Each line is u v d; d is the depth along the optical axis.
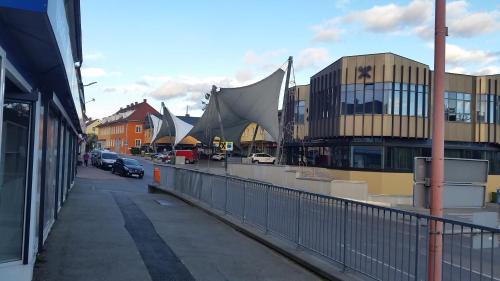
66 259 8.24
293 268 8.38
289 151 52.22
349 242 7.69
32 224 6.32
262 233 10.99
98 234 10.77
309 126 45.91
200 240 10.63
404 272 6.48
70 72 7.68
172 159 67.75
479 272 5.29
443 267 5.86
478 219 5.98
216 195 15.26
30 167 6.30
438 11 6.19
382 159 37.69
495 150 43.22
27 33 4.46
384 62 37.81
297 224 9.45
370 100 38.19
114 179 38.28
